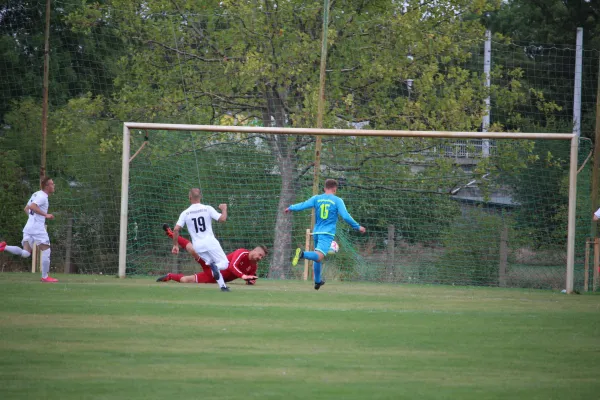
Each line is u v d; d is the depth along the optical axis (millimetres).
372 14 74688
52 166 79938
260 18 70812
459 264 66438
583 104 108750
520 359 21750
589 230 59562
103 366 19734
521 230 69562
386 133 50594
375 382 18359
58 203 74312
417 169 71750
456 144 72125
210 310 31828
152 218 68375
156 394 16750
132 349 22234
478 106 72500
